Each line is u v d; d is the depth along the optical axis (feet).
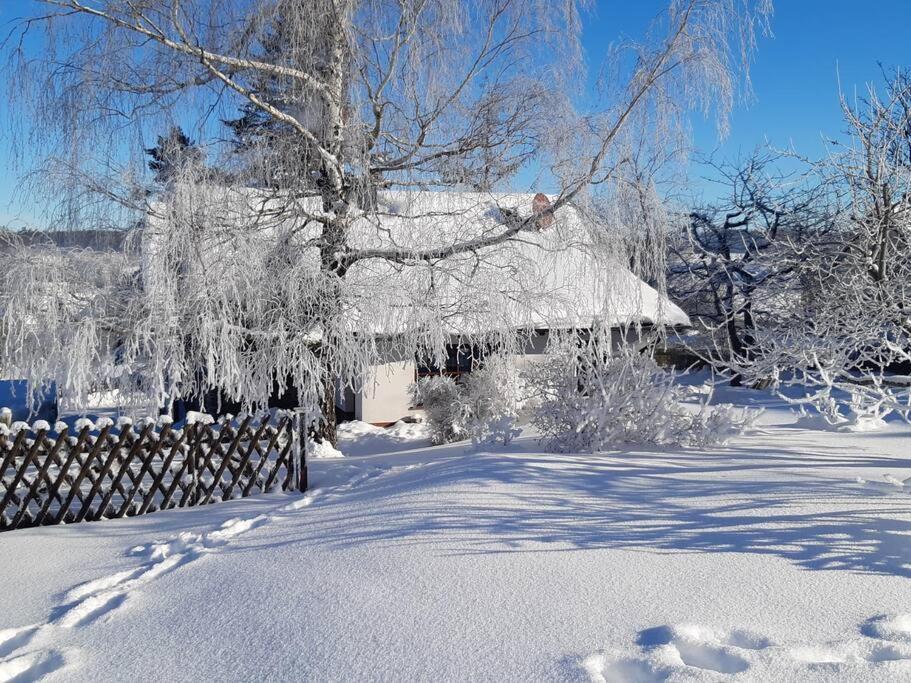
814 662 10.11
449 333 33.06
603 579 13.57
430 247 33.42
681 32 30.50
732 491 19.03
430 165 34.37
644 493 19.31
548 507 18.28
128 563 18.16
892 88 32.04
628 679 10.28
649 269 33.58
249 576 15.64
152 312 26.91
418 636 11.81
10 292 27.27
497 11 33.94
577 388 29.07
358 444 47.01
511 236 33.50
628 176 31.68
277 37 32.19
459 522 17.37
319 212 33.65
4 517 21.91
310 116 32.83
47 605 15.58
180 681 11.28
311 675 10.95
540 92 33.55
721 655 10.52
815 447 26.91
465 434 42.34
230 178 30.19
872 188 29.91
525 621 12.06
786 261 34.94
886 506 17.08
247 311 29.37
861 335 28.04
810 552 14.34
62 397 28.37
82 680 11.53
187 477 24.57
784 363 30.07
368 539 17.02
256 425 26.50
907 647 10.32
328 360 32.09
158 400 27.17
